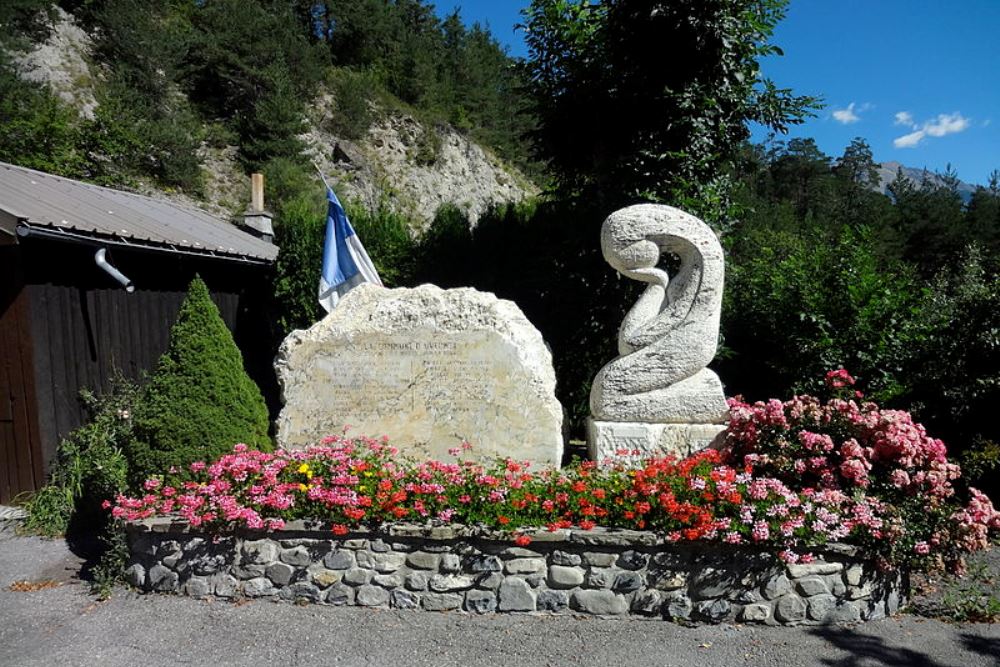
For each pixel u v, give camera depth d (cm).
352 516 423
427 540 423
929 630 397
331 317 610
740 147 1032
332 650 376
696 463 464
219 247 922
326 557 433
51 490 623
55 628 409
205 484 475
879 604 411
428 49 3994
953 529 419
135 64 2525
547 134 1035
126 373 796
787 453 461
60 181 922
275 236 1233
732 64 866
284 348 610
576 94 955
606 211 910
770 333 851
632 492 427
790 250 1115
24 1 2270
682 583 405
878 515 414
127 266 806
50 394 690
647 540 404
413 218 2927
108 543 511
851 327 761
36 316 678
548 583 415
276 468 469
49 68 2283
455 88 3831
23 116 1686
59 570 511
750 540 398
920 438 455
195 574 448
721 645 378
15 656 376
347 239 891
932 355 723
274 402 1019
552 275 979
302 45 3091
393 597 426
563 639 386
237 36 2794
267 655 371
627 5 877
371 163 3005
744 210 968
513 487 443
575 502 425
